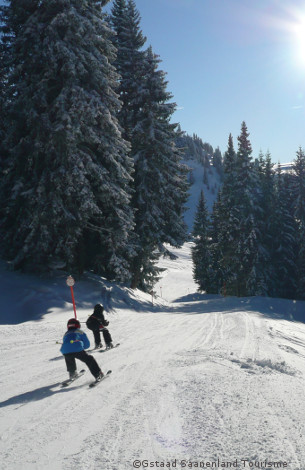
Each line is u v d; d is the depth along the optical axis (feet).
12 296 57.98
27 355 26.94
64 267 74.59
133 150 90.84
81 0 59.00
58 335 36.40
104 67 62.18
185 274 272.51
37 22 59.82
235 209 127.65
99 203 68.64
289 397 14.80
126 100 94.94
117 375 20.26
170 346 29.91
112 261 69.62
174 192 89.97
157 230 89.35
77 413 14.19
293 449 9.76
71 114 56.13
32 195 58.39
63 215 59.31
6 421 13.73
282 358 24.59
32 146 59.98
